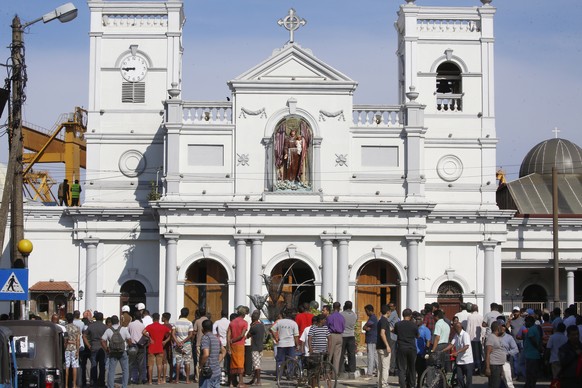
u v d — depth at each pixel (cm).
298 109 6462
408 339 3675
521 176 8400
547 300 7225
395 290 6506
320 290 6391
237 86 6438
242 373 4006
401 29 7012
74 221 6625
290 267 6119
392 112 6531
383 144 6506
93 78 6731
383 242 6444
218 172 6425
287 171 6431
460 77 6825
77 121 7656
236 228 6372
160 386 4166
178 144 6419
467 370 3669
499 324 3534
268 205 6347
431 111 6775
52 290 6550
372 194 6469
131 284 6625
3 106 4041
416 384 3747
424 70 6794
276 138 6438
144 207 6612
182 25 7019
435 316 3784
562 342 3594
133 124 6725
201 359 3375
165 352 4391
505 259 7012
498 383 3516
